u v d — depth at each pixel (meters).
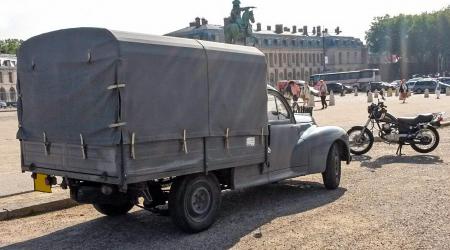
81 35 5.97
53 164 6.47
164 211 6.74
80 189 6.31
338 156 8.98
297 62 120.31
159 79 5.93
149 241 6.20
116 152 5.61
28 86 6.73
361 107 33.19
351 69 130.38
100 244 6.16
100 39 5.75
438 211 7.05
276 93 8.06
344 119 23.17
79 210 8.02
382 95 15.34
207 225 6.56
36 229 6.94
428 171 10.26
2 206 7.72
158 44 5.95
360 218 6.84
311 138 8.42
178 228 6.41
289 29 127.25
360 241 5.87
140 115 5.73
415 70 122.31
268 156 7.54
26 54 6.72
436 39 115.19
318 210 7.37
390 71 125.94
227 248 5.80
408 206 7.39
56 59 6.29
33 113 6.69
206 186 6.56
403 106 33.19
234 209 7.62
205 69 6.46
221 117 6.68
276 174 7.79
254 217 7.11
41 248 6.07
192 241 6.12
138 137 5.68
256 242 5.98
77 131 6.04
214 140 6.61
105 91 5.70
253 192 8.81
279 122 7.93
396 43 122.44
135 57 5.70
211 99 6.54
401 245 5.68
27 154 6.89
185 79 6.21
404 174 10.02
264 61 7.38
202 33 97.25
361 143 12.91
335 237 6.05
